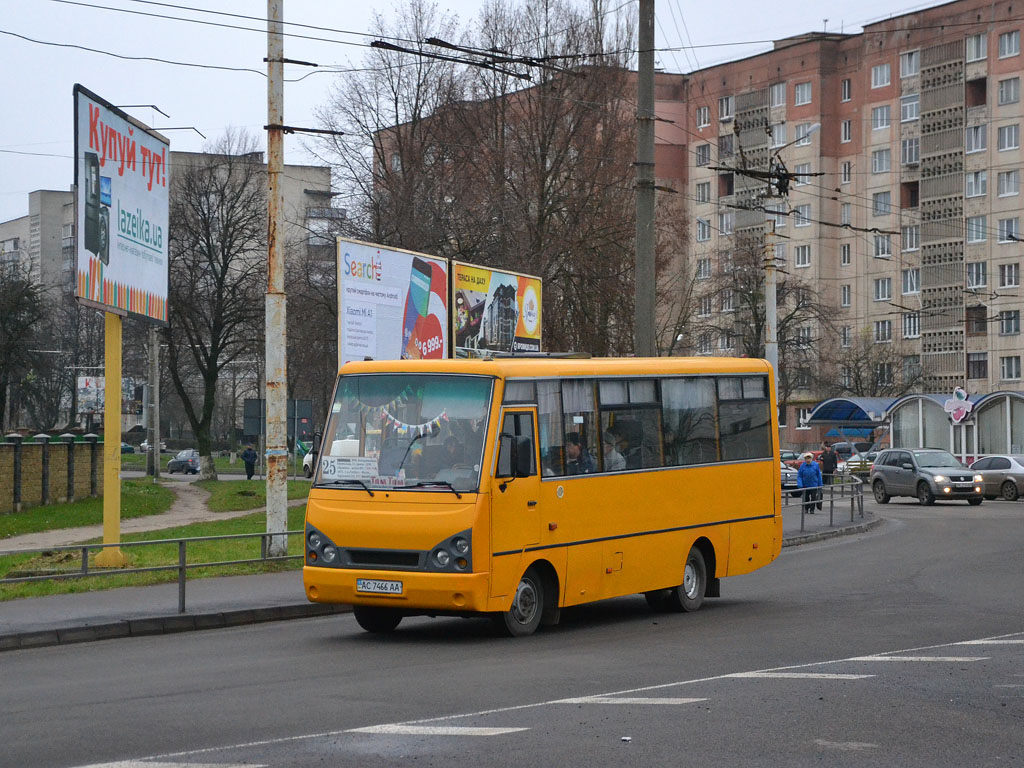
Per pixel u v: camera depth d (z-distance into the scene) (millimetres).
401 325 26375
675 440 16797
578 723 8586
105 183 21234
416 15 48344
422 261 27188
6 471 39781
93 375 86812
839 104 87312
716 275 66750
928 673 10797
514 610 13922
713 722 8617
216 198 63156
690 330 57250
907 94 83750
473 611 13336
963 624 14555
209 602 16625
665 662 11742
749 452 18344
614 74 44812
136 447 121000
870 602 17109
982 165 79750
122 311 21969
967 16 80375
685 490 16812
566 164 44500
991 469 48312
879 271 85500
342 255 24266
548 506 14312
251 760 7418
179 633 14906
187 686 10484
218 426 117500
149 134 23422
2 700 9836
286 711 9148
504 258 42688
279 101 21703
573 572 14695
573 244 43250
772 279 31406
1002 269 78750
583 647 13055
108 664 12070
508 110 46062
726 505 17688
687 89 93812
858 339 84938
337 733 8242
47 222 123500
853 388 81750
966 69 80375
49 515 38375
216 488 57625
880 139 85250
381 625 14719
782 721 8656
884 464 46469
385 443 13883
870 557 24766
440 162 47375
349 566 13594
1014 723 8609
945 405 56844
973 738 8117
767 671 10977
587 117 44469
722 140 92125
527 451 13547
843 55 87062
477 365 13961
